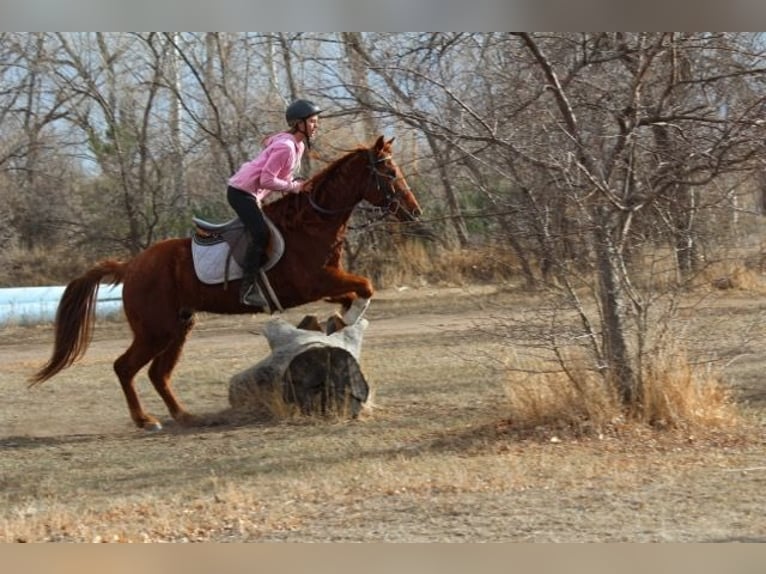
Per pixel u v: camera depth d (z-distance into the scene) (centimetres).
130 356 1082
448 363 1427
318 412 1085
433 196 1434
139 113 2717
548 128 938
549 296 971
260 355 1648
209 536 674
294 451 942
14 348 1958
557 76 977
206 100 2416
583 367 969
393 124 1019
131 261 1091
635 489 755
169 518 721
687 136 930
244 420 1101
